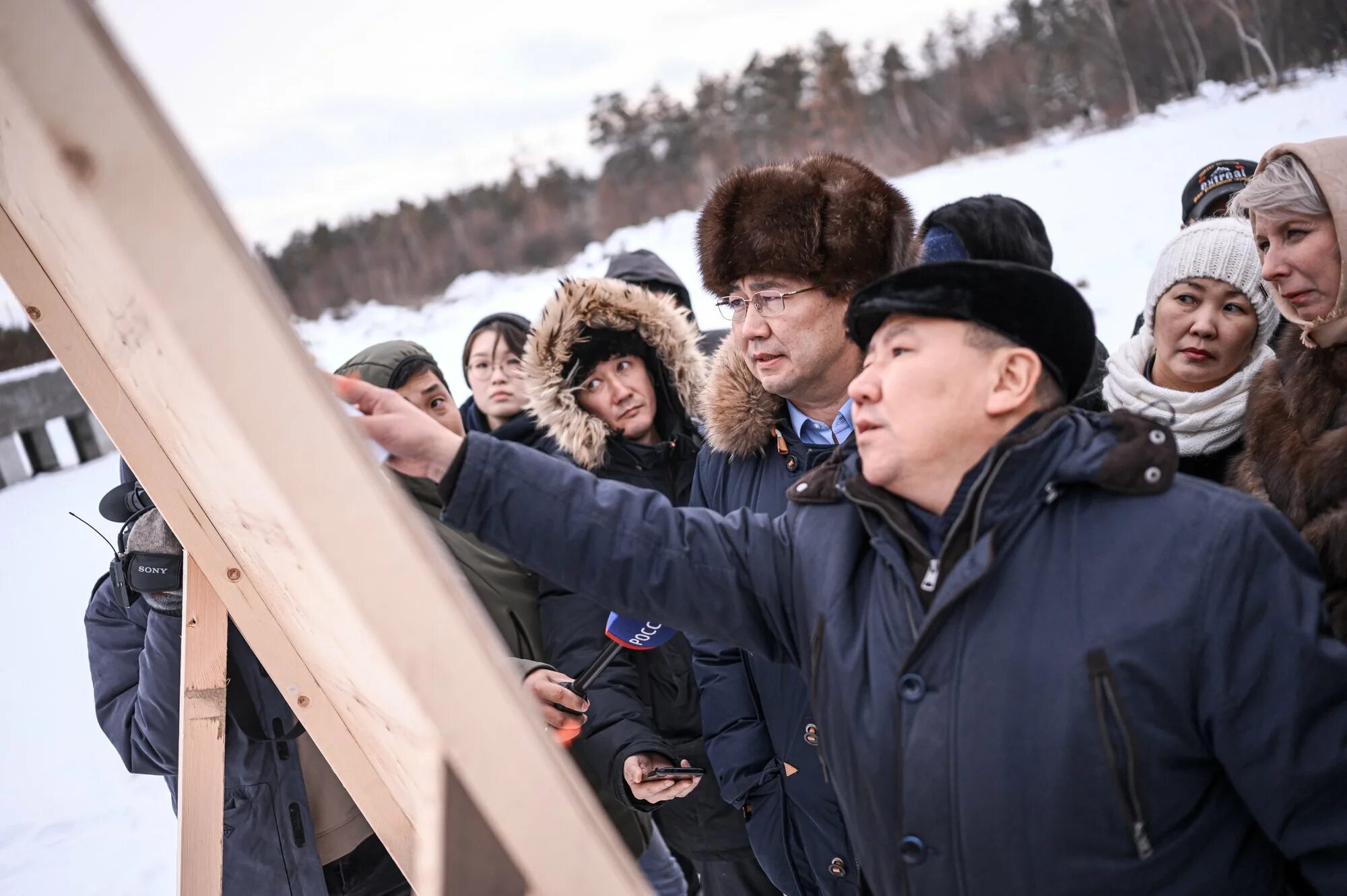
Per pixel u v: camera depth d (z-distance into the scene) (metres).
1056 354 1.09
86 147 0.53
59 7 0.51
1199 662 0.98
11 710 4.32
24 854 3.37
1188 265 1.77
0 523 6.71
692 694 2.03
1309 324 1.41
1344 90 11.31
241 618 1.29
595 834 0.66
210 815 1.38
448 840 0.65
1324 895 0.99
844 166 1.71
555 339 2.10
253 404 0.57
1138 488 1.02
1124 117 18.28
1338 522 1.31
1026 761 1.00
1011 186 11.78
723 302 1.74
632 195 29.61
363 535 0.60
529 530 1.20
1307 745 0.98
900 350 1.08
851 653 1.12
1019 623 1.02
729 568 1.23
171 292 0.55
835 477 1.22
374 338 13.70
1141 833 0.99
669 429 2.23
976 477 1.06
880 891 1.13
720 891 2.12
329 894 1.76
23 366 9.31
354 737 1.31
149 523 1.59
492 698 0.63
